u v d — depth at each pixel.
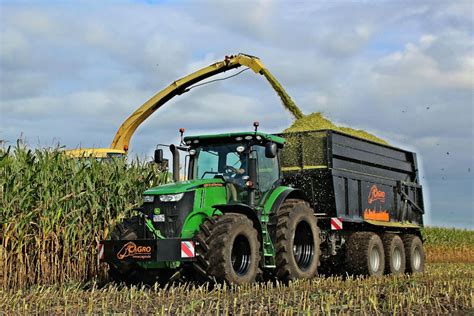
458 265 22.12
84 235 12.38
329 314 7.81
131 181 13.55
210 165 11.52
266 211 11.30
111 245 10.23
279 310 7.95
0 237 11.44
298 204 11.76
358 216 14.31
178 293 9.74
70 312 8.14
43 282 11.59
